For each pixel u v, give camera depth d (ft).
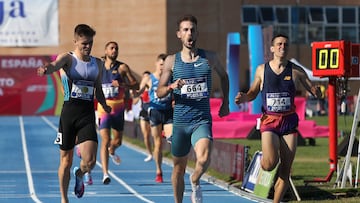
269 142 45.19
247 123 137.49
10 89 249.55
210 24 268.00
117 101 69.10
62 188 48.42
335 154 67.72
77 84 46.98
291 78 45.65
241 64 273.95
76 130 47.62
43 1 257.96
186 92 44.29
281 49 45.70
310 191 60.39
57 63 45.98
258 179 62.95
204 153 43.62
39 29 258.16
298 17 279.69
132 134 143.74
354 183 65.46
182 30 44.57
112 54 68.23
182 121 44.57
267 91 45.78
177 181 46.29
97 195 64.64
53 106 250.78
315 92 46.47
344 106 66.95
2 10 255.09
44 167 91.66
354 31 285.43
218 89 249.34
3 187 71.26
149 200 61.67
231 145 75.00
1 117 237.45
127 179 77.77
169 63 44.80
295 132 45.85
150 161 98.89
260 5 275.59
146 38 269.64
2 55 254.27
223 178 74.74
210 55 45.14
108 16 268.62
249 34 135.64
